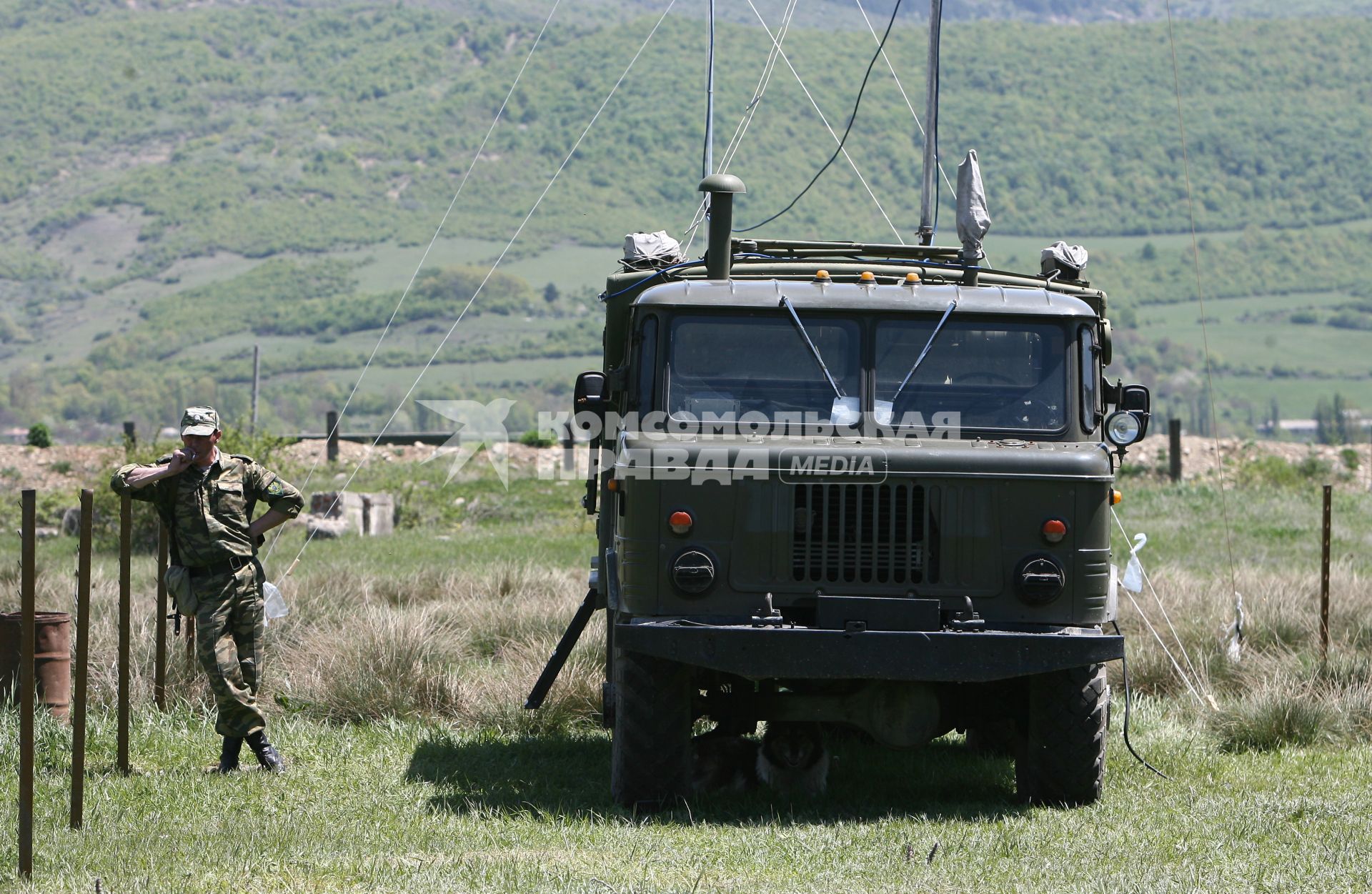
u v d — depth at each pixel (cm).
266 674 4181
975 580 2967
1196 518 9881
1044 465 2972
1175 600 5350
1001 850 2670
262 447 10112
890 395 3123
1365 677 4116
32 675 2483
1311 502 10938
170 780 3188
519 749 3653
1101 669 3095
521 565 7000
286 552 8169
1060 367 3145
